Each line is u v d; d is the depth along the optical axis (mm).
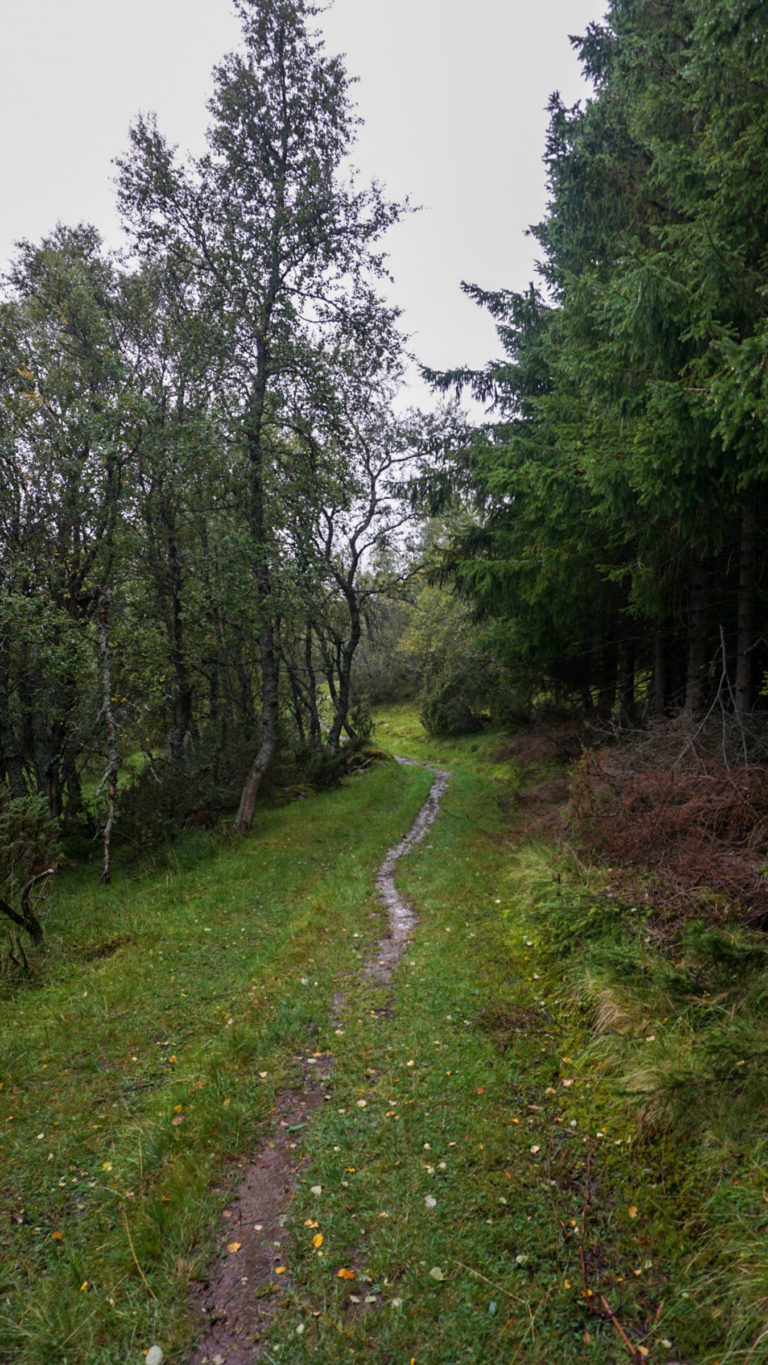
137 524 16062
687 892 5977
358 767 22156
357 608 21547
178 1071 5395
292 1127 4539
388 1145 4246
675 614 11227
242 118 14352
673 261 6520
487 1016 5730
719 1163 3611
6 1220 3898
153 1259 3545
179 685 17000
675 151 6918
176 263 15180
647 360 6988
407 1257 3389
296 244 14461
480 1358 2857
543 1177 3857
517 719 25125
